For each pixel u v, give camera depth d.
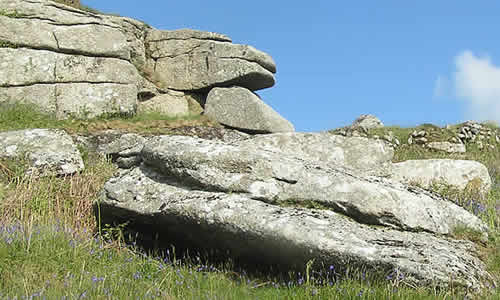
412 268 7.00
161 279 7.56
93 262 7.83
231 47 19.55
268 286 7.62
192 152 9.04
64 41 16.81
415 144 23.77
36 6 16.92
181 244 9.05
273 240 7.63
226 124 18.72
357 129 25.28
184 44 20.20
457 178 12.51
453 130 24.61
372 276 7.16
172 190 9.08
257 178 8.68
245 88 19.34
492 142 24.16
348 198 8.52
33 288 6.62
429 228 8.68
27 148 11.69
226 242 8.15
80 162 11.82
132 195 9.27
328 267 7.40
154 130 16.09
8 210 9.94
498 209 11.20
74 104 16.34
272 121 18.95
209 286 7.37
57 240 8.16
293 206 8.52
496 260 8.30
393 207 8.51
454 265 7.26
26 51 16.22
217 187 8.70
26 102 15.76
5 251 7.26
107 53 17.41
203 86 19.70
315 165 9.30
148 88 19.02
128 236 9.55
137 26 20.28
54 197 10.73
